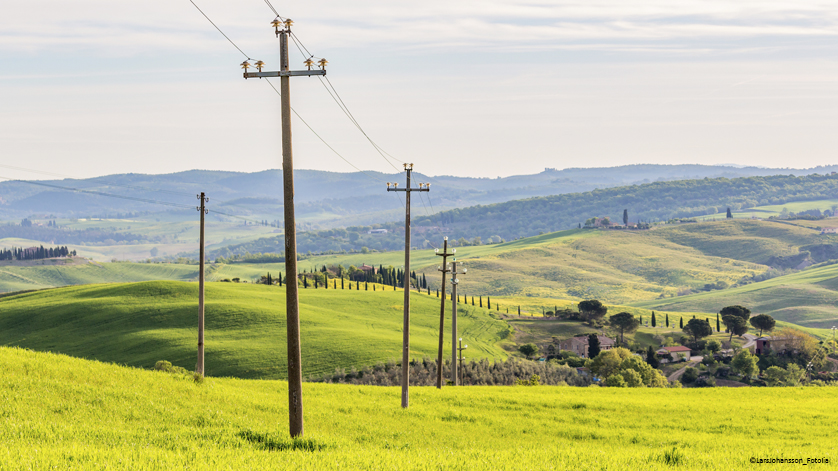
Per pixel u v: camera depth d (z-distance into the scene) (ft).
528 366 387.14
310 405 109.81
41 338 392.06
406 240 125.90
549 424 112.78
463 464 54.08
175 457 48.62
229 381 132.05
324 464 49.78
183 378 106.73
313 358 363.97
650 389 185.68
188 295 485.56
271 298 518.78
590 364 417.49
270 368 346.33
